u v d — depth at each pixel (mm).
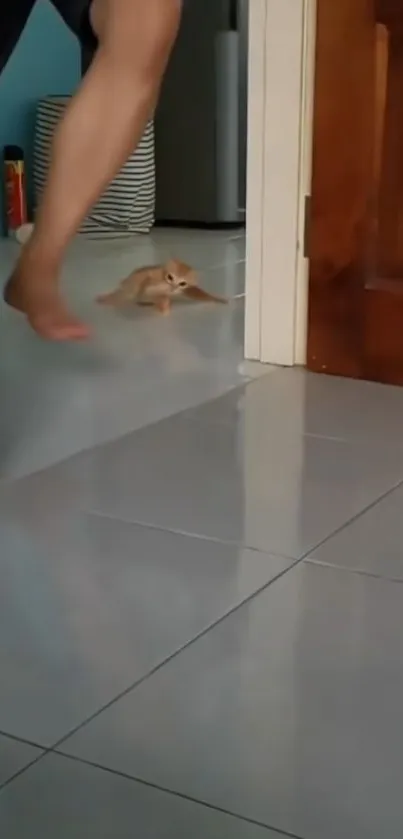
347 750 768
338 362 1827
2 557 1104
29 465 1388
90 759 761
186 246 3258
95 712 821
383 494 1285
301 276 1833
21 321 2178
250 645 920
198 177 3684
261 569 1076
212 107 3600
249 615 976
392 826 684
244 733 790
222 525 1189
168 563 1090
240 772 743
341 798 713
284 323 1867
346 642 925
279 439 1492
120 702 834
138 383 1767
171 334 2105
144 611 984
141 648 917
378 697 838
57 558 1103
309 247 1803
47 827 686
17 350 1972
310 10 1715
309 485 1314
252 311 1895
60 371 1836
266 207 1832
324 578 1056
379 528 1184
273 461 1402
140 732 794
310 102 1752
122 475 1352
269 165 1812
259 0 1750
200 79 3588
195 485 1316
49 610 985
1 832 681
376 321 1770
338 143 1734
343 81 1705
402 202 1705
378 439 1493
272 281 1860
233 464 1392
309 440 1487
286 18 1734
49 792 723
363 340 1791
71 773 744
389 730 793
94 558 1102
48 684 862
